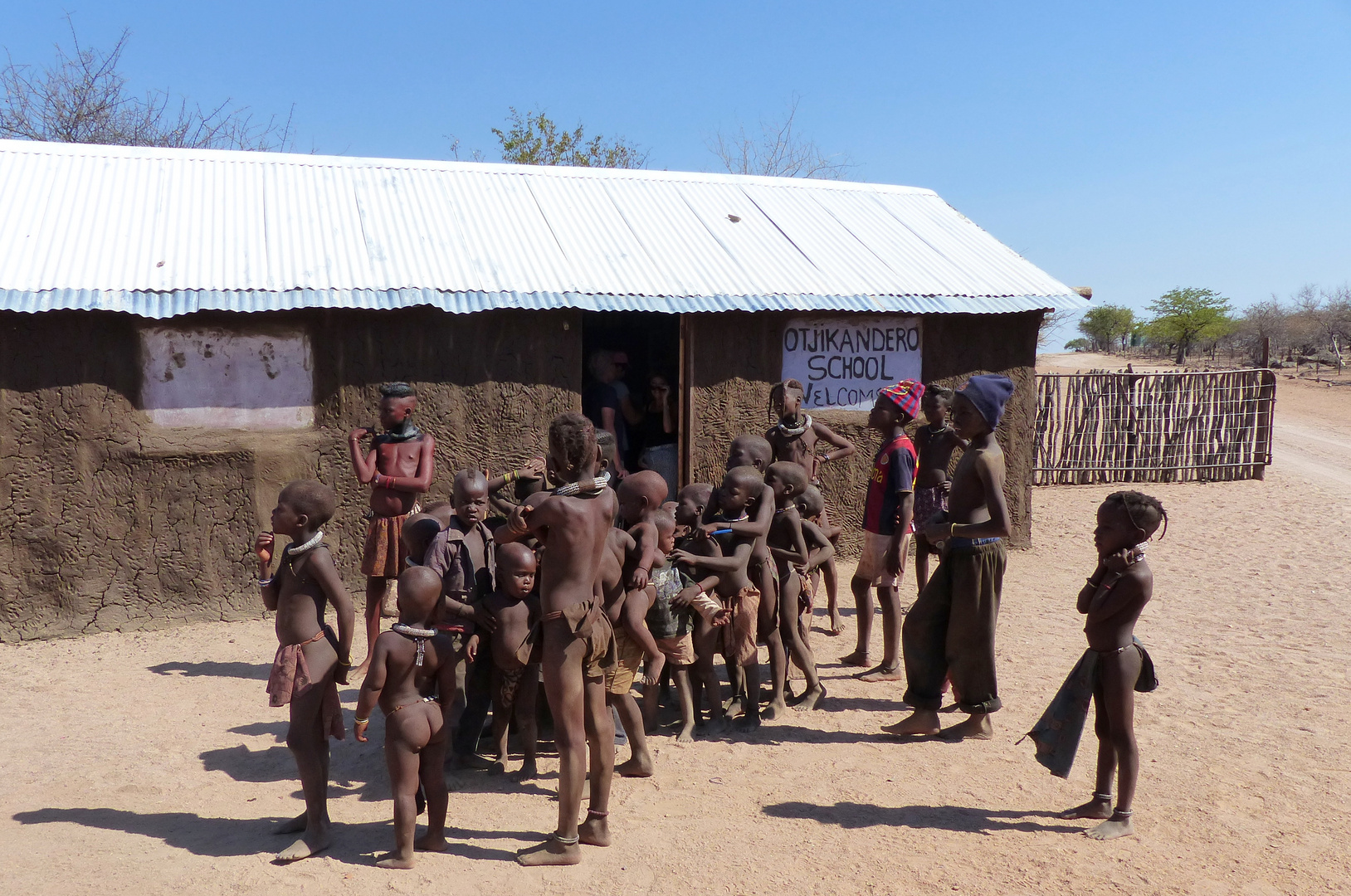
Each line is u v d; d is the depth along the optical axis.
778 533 5.89
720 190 11.81
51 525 7.40
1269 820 4.32
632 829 4.23
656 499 4.41
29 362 7.31
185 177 9.27
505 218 9.88
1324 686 6.26
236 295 7.72
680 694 5.42
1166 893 3.67
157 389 7.68
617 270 9.30
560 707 3.86
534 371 8.77
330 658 4.07
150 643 7.33
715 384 9.52
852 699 6.10
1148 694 6.10
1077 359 65.38
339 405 8.20
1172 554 10.70
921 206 12.74
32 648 7.20
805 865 3.90
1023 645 7.22
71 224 8.07
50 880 3.75
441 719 3.93
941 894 3.67
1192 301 64.50
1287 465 18.59
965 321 10.41
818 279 9.98
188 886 3.71
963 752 5.19
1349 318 55.38
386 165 10.40
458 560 4.99
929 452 6.52
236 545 7.96
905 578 9.73
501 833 4.21
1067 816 4.35
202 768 4.98
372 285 8.20
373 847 4.06
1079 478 15.80
